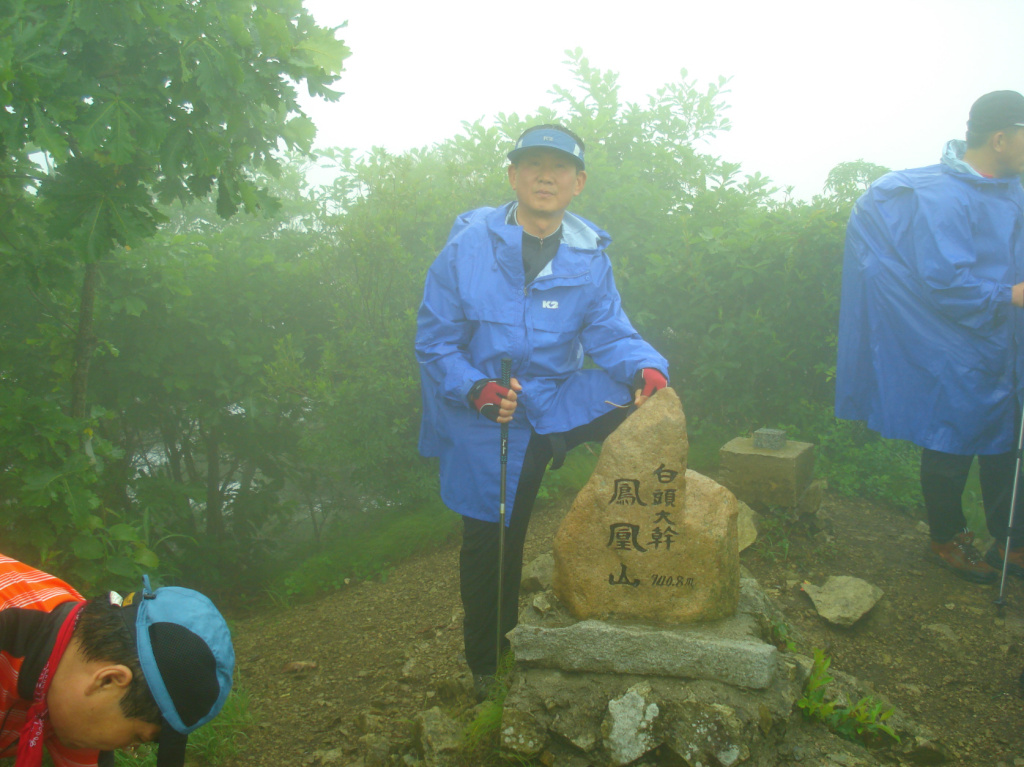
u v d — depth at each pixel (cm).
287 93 355
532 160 268
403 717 302
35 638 130
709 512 263
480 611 284
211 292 546
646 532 260
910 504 424
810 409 492
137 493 520
